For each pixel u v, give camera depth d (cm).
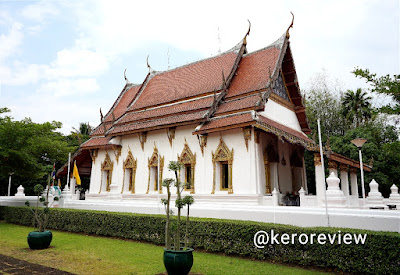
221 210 1338
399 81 821
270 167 1742
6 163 1823
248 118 1566
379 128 3400
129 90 2948
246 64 2058
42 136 2350
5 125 1797
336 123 4109
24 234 1473
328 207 1131
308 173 3212
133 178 2148
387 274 726
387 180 2862
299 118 2203
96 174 2456
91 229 1441
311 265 855
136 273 812
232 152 1673
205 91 1981
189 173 1898
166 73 2516
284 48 1917
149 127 2006
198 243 1073
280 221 1148
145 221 1238
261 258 930
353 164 1900
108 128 2586
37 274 802
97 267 872
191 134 1886
